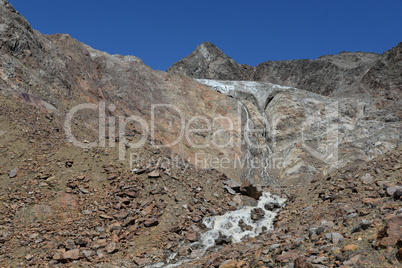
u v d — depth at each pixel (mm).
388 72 50031
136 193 16031
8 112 17703
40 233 12344
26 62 21844
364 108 40938
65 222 13281
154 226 14430
